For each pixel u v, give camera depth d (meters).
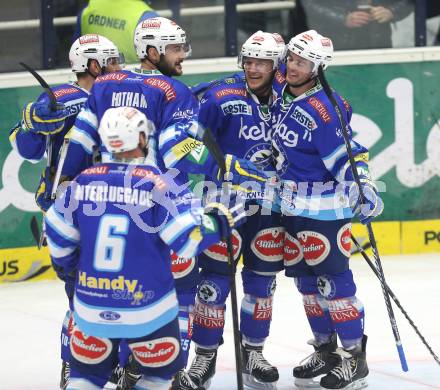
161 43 15.37
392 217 26.80
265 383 16.64
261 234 16.41
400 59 26.44
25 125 15.22
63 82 24.83
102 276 12.50
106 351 12.95
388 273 24.81
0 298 23.11
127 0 22.75
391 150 26.61
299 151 16.00
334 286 16.16
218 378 17.19
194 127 14.86
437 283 23.75
